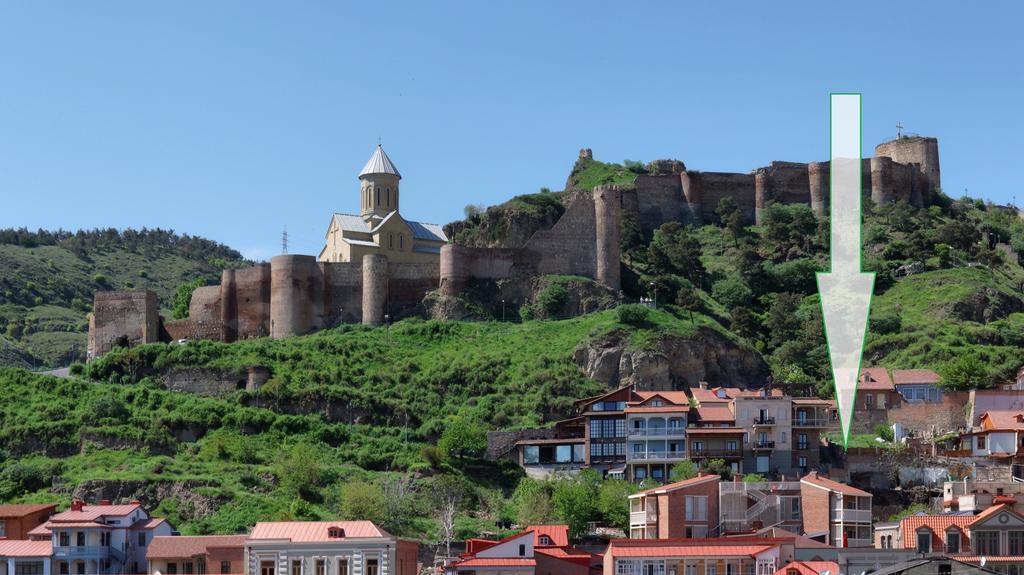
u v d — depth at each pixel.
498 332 199.50
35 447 166.38
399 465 161.75
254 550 106.38
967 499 128.50
